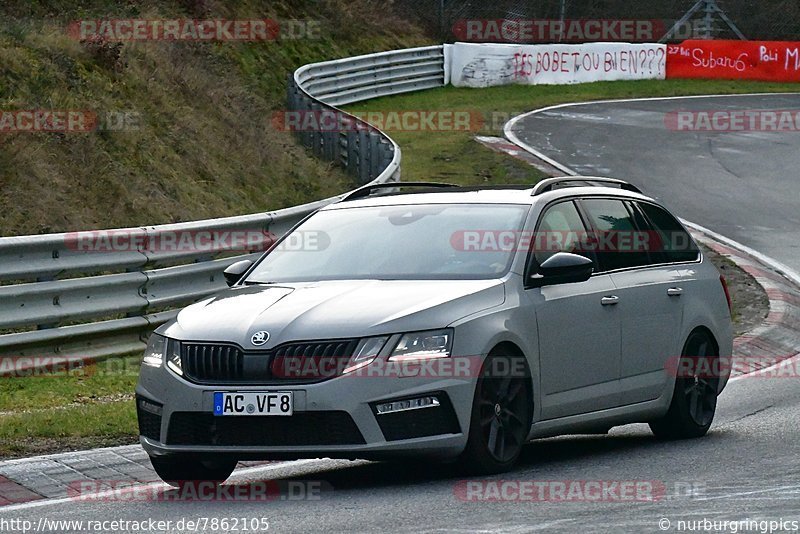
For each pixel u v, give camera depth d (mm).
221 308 26859
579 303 29094
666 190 92500
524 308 27328
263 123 89438
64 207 56188
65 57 69938
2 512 24188
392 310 25469
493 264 27984
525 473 26922
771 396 40812
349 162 90438
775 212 86375
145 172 65562
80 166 60719
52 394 38031
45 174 57625
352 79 127750
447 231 29172
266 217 50156
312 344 24875
